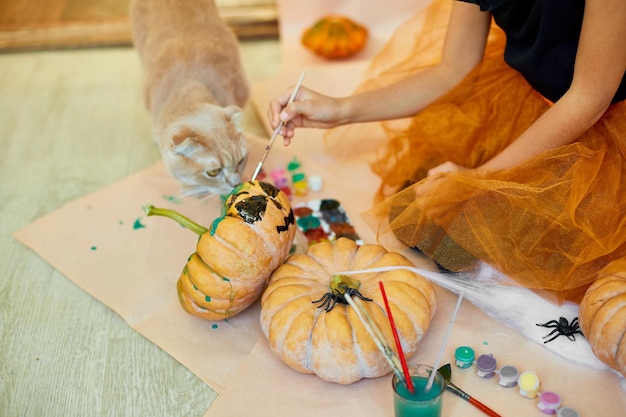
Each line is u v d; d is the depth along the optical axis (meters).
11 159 1.87
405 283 1.31
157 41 1.77
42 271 1.55
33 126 1.98
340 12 2.30
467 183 1.37
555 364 1.30
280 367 1.32
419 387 1.17
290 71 2.10
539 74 1.38
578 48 1.27
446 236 1.40
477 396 1.26
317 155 1.80
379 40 2.24
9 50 2.33
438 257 1.40
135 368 1.36
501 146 1.50
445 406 1.24
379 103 1.56
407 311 1.28
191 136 1.53
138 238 1.61
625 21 1.22
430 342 1.35
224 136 1.57
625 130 1.34
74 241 1.61
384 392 1.28
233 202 1.34
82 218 1.66
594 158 1.34
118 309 1.46
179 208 1.68
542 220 1.34
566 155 1.33
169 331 1.41
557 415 1.21
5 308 1.48
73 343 1.41
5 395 1.33
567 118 1.31
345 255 1.38
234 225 1.31
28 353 1.40
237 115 1.59
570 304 1.36
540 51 1.35
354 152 1.79
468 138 1.53
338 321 1.25
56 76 2.20
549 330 1.33
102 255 1.57
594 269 1.33
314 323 1.27
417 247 1.43
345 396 1.27
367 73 1.86
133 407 1.30
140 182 1.76
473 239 1.36
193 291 1.33
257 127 1.94
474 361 1.30
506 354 1.32
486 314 1.39
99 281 1.52
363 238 1.56
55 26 2.38
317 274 1.35
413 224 1.40
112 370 1.36
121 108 2.05
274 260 1.34
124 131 1.96
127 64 2.26
